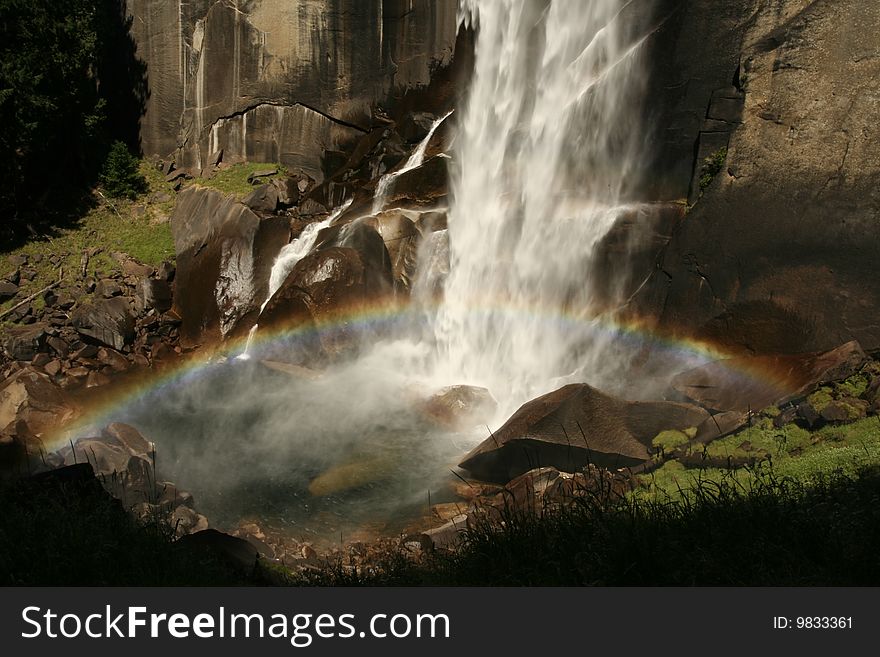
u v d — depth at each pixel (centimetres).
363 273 2525
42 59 3050
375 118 3130
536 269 2358
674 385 1767
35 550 845
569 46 2506
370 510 1709
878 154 1759
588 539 827
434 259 2583
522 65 2638
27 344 2698
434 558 1016
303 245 2830
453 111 2833
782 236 1836
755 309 1836
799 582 720
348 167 3080
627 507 899
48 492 1098
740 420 1567
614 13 2367
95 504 1030
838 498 942
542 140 2492
